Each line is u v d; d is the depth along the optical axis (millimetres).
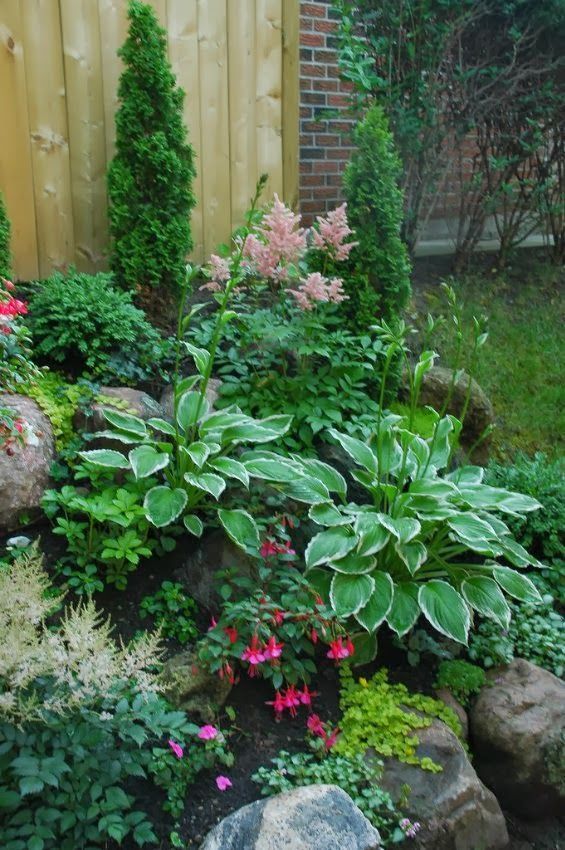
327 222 3936
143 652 2344
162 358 4156
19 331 3340
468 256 6168
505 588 3354
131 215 4312
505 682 3225
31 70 4293
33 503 3252
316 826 2359
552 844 2979
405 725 2869
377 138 4172
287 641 2982
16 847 2090
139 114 4270
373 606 3094
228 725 2818
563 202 6402
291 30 5066
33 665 2174
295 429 3963
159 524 3109
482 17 5648
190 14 4684
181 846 2381
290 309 4094
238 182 5066
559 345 5625
